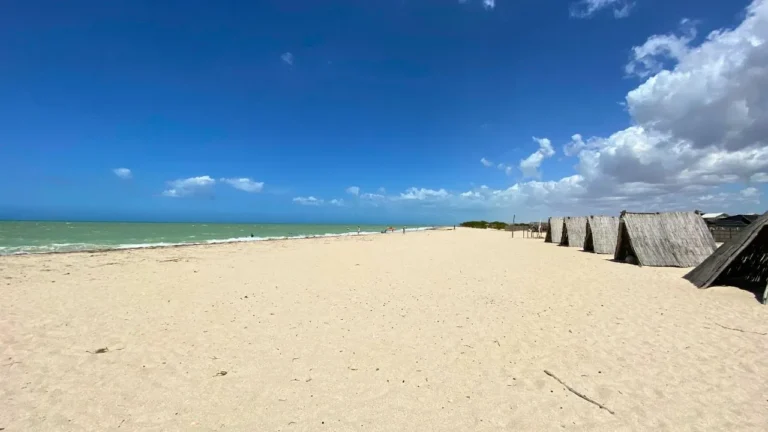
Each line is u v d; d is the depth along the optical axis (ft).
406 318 25.03
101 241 98.17
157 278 40.01
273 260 57.11
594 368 17.10
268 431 12.53
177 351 19.30
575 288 33.71
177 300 30.04
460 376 16.52
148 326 23.30
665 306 27.12
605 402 14.21
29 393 14.84
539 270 45.03
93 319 24.64
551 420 13.10
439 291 33.24
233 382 15.94
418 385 15.71
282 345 20.20
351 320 24.64
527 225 206.28
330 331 22.48
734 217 113.70
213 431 12.51
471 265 50.57
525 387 15.46
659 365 17.25
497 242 103.50
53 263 50.52
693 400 14.24
